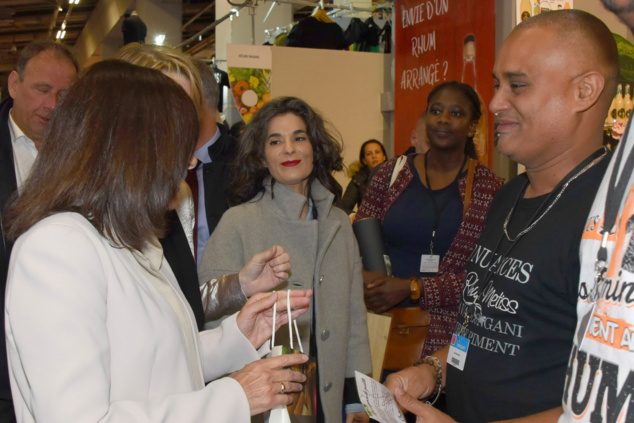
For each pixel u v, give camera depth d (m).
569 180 1.28
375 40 5.32
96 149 0.97
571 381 0.88
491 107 1.36
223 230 1.94
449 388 1.49
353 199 4.73
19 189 1.04
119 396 0.95
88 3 10.33
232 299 1.67
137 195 0.98
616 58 1.28
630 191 0.81
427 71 3.75
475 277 1.46
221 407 0.99
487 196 2.38
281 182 2.04
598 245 0.87
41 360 0.84
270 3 6.49
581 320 0.89
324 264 2.03
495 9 3.11
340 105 5.05
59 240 0.90
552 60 1.25
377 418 1.15
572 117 1.26
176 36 9.04
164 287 1.14
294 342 1.87
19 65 2.07
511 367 1.29
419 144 3.48
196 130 1.08
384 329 2.22
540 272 1.26
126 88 1.00
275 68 4.84
